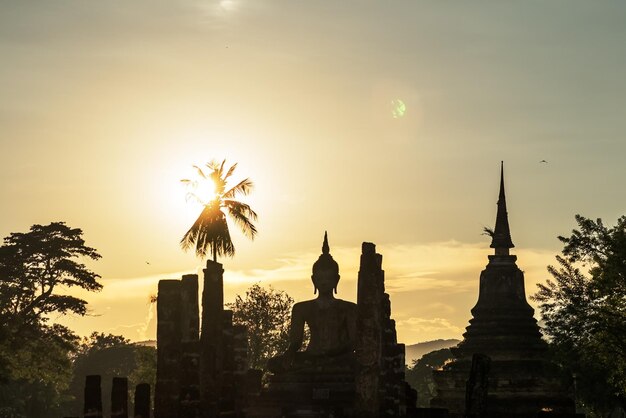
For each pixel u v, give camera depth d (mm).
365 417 54031
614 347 80438
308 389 64562
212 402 55094
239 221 79875
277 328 119875
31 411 151375
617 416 104000
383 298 57719
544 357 82875
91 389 50406
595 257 82000
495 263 88062
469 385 50281
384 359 56500
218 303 55812
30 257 113812
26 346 112062
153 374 111625
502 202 90312
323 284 68375
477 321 85562
